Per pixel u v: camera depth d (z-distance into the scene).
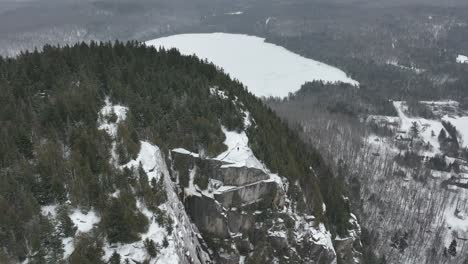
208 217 77.25
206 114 86.50
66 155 64.56
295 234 82.06
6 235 51.72
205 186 77.50
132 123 75.00
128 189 62.16
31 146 63.41
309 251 82.44
